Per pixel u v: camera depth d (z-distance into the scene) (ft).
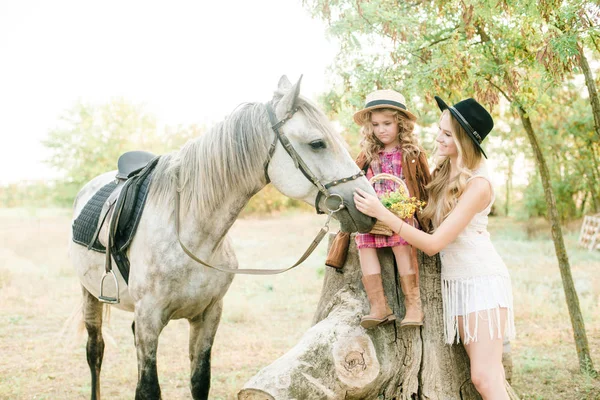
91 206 11.44
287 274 32.73
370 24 12.84
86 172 71.97
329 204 8.02
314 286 29.14
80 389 14.76
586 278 28.35
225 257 10.12
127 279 9.92
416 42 13.47
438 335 9.26
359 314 9.11
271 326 21.48
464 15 11.91
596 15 11.04
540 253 38.37
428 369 9.17
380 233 8.27
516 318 21.33
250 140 8.42
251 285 29.58
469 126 7.95
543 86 14.08
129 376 15.92
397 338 9.16
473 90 14.23
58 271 32.76
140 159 12.03
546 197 15.48
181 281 9.31
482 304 7.93
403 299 9.28
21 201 86.58
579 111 44.11
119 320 23.30
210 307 10.32
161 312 9.43
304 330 20.86
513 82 13.55
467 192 7.88
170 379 15.92
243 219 83.25
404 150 8.71
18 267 33.17
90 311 12.87
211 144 8.83
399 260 8.53
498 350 7.97
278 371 7.97
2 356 17.58
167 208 9.41
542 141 48.19
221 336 20.15
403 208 7.68
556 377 14.76
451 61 12.94
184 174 9.30
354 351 8.61
